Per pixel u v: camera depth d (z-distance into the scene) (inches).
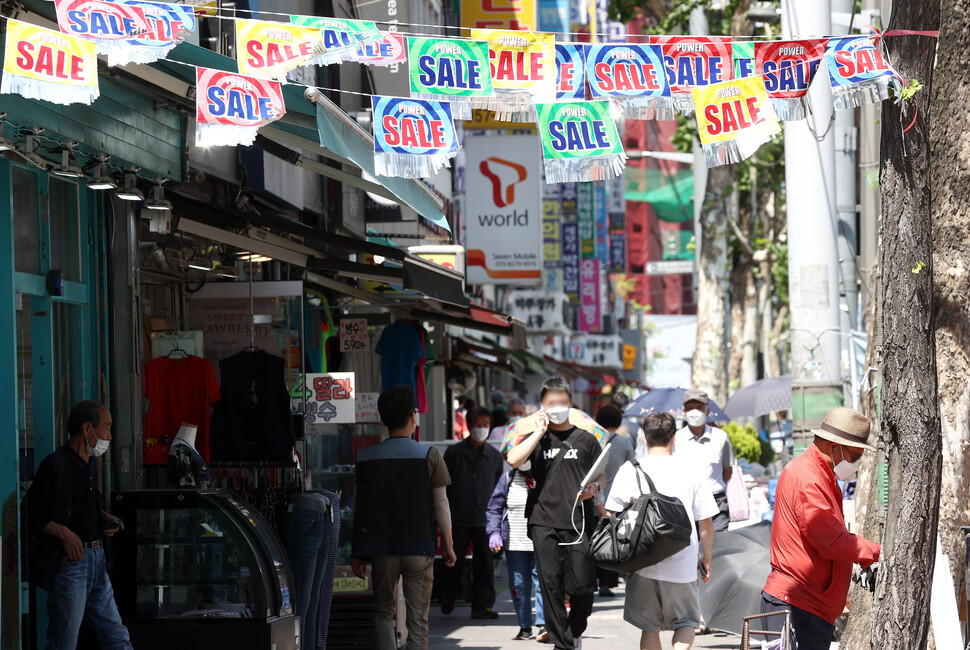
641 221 3946.9
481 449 604.4
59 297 387.5
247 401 467.2
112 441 417.7
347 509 521.0
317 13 680.4
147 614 372.5
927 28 301.7
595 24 2031.3
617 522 368.5
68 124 347.6
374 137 297.6
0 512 347.9
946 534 350.9
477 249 1043.3
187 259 490.6
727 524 548.1
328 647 478.3
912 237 296.7
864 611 382.0
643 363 3732.8
